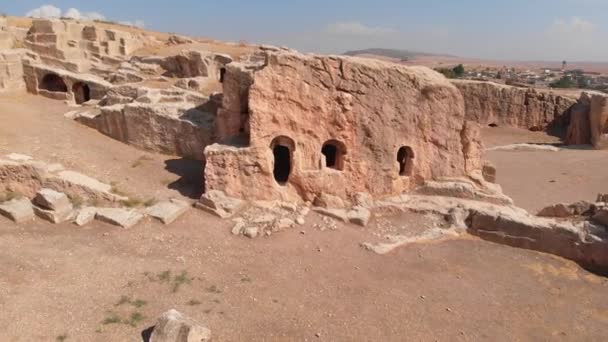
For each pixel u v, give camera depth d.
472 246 14.69
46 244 12.23
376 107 16.30
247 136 17.44
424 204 16.64
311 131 16.09
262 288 11.33
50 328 8.93
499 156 30.97
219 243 13.42
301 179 16.30
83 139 20.06
